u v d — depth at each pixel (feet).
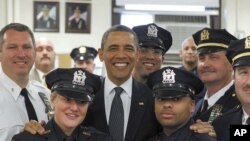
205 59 9.03
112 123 7.77
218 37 8.95
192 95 7.43
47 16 17.17
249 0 17.95
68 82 7.09
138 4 17.83
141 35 9.39
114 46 7.73
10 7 16.84
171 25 17.81
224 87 8.99
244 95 7.00
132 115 7.84
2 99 8.07
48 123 7.25
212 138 6.98
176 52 17.67
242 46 7.10
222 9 18.19
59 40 17.25
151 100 8.04
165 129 7.41
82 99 6.99
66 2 17.25
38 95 8.75
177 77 7.38
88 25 17.40
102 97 7.93
